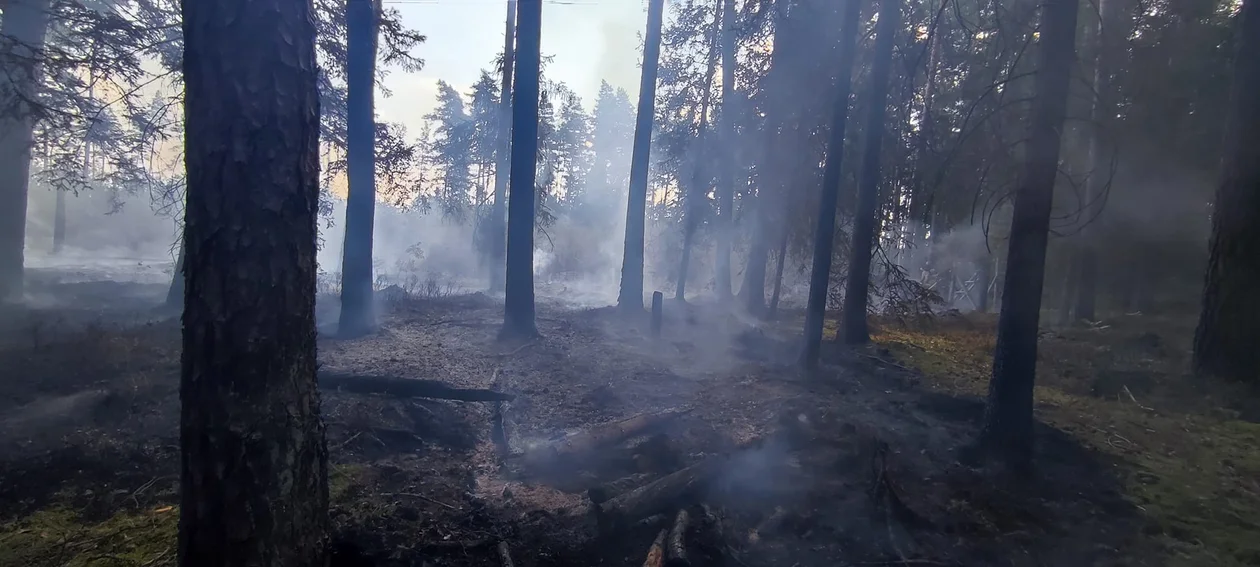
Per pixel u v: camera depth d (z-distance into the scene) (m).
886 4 12.55
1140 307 21.52
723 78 20.97
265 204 3.18
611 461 6.60
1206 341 10.21
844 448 6.77
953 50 10.03
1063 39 6.20
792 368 11.27
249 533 3.23
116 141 13.52
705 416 8.18
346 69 13.25
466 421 7.57
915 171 13.74
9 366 8.73
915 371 11.51
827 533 5.25
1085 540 5.21
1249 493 6.14
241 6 3.08
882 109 13.16
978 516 5.57
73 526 5.29
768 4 12.48
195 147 3.12
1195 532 5.34
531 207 12.64
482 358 10.75
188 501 3.26
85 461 6.16
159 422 7.03
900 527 5.34
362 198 12.05
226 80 3.07
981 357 13.30
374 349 10.77
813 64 15.86
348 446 6.63
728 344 13.47
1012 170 7.61
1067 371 11.45
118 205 15.60
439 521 5.23
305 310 3.45
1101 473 6.59
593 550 4.93
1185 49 17.03
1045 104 6.27
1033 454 6.75
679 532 4.74
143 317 13.56
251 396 3.20
